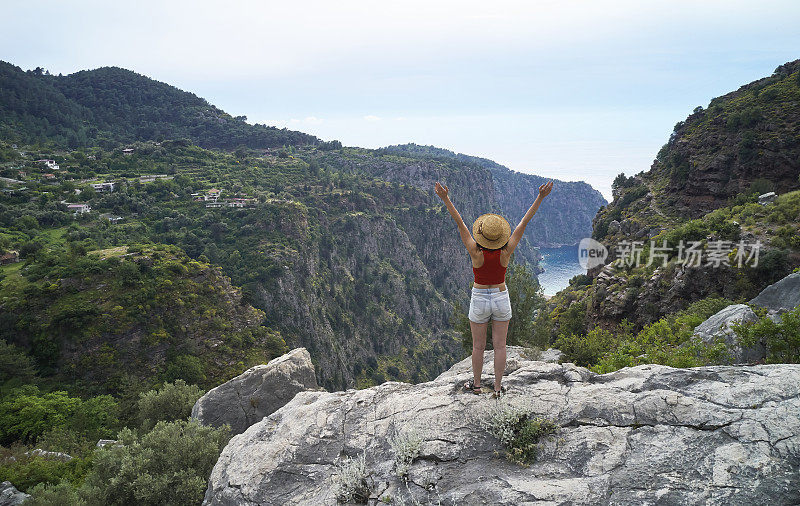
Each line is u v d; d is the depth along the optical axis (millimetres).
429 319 187125
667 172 76562
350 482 4238
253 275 116688
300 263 132750
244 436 5926
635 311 37219
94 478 13102
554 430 4438
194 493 11953
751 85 81625
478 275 4855
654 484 3607
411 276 196125
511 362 6207
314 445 5074
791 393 4152
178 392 24484
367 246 182000
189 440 13125
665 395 4531
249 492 4719
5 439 38562
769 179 54500
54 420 39031
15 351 60875
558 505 3566
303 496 4496
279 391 18062
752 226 33844
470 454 4371
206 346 71812
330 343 127312
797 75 66875
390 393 5781
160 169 199375
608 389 4906
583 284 70938
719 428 3998
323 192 196000
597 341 16984
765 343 8266
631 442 4113
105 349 63562
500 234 4605
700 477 3578
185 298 74062
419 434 4648
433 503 3852
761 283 28781
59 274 71438
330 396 6062
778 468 3471
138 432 23531
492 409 4797
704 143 64938
